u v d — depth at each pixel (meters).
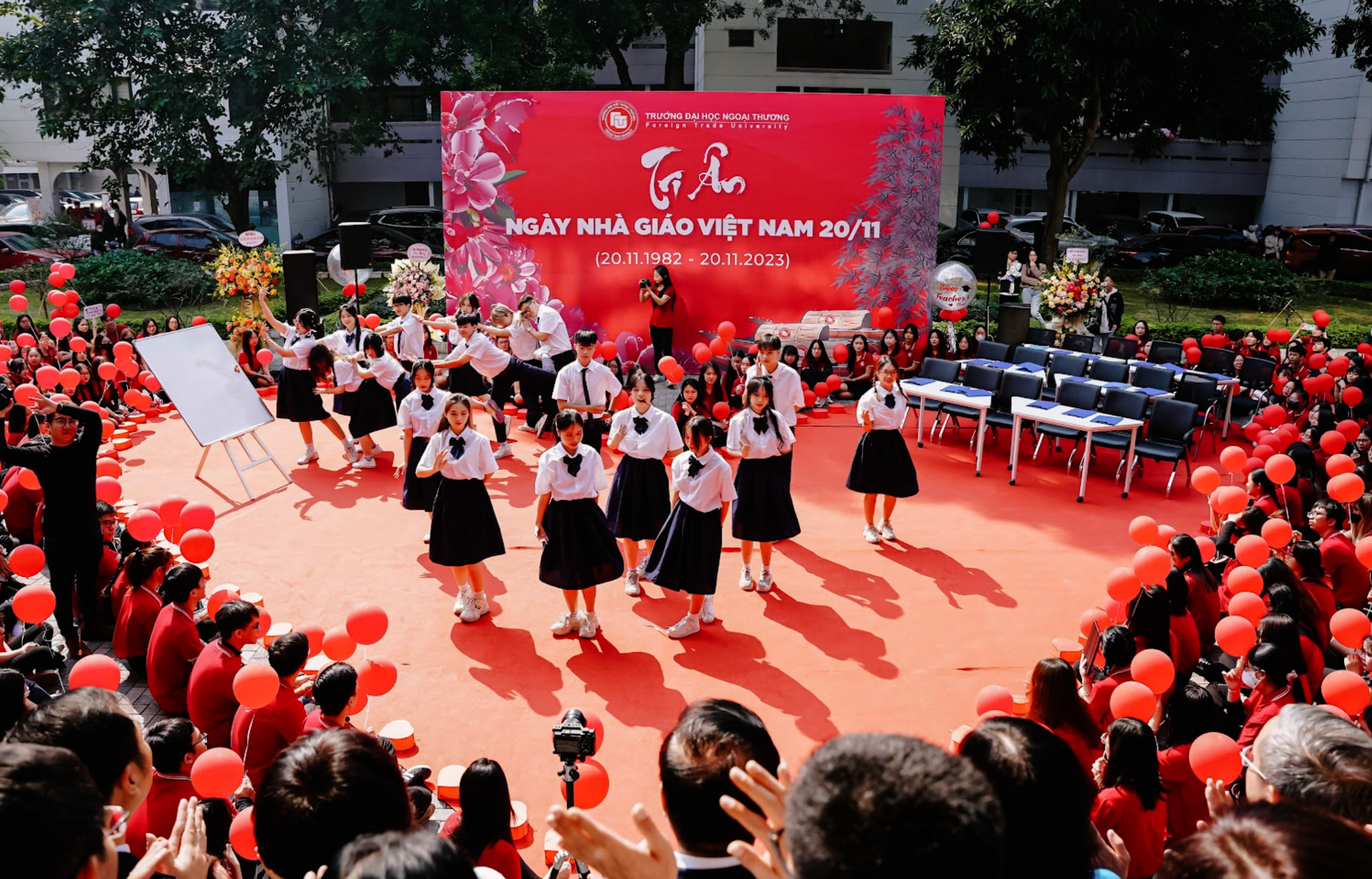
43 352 11.00
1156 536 6.37
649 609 7.20
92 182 28.88
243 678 4.22
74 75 20.69
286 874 2.13
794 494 9.63
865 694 6.06
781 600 7.34
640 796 5.11
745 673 6.29
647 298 13.12
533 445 10.95
